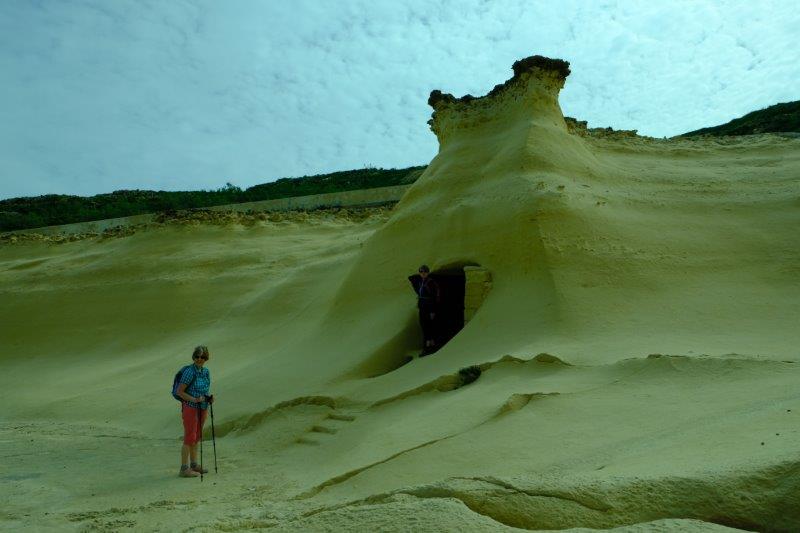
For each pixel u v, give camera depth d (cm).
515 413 688
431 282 1277
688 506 358
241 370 1600
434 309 1268
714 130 5131
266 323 2138
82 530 598
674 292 1195
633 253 1299
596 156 1923
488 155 1777
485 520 333
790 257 1318
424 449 635
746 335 986
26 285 2878
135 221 5056
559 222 1341
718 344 918
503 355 957
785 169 1900
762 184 1742
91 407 1558
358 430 900
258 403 1200
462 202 1599
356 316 1585
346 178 7181
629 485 379
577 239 1312
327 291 2156
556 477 413
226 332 2156
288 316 2131
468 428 690
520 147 1641
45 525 622
